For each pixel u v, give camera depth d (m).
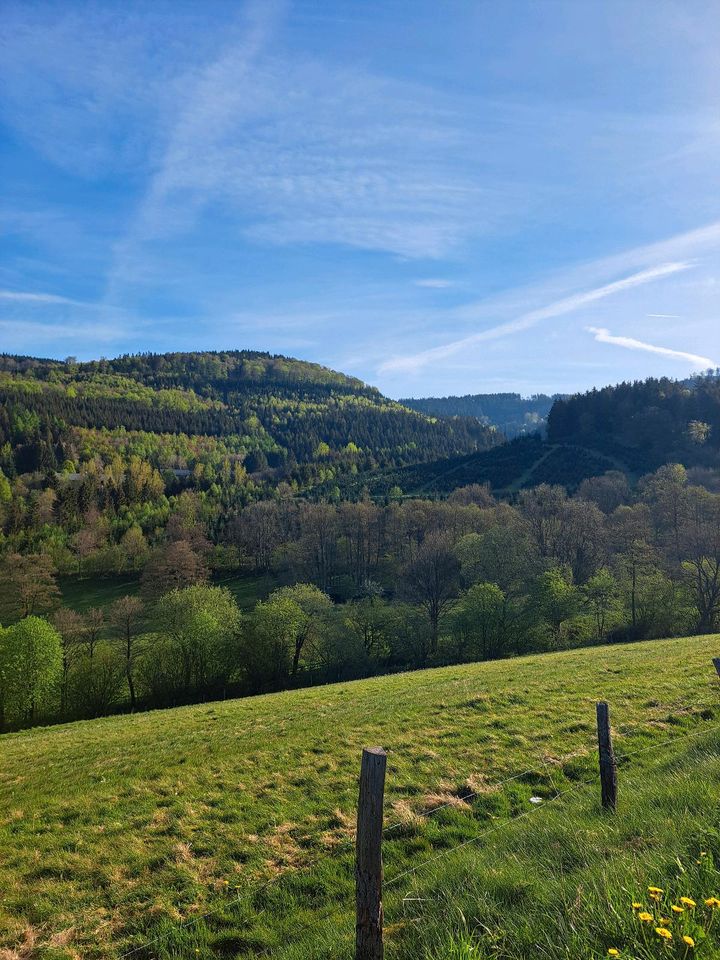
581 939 4.73
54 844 12.88
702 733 13.51
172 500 162.50
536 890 6.37
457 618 57.09
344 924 7.50
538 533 75.88
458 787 13.29
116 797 15.44
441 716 19.48
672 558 63.72
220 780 15.74
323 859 10.68
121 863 11.52
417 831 11.15
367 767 5.21
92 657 53.22
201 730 22.84
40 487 159.12
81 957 8.59
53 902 10.27
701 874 5.41
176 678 54.06
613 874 5.81
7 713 47.06
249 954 7.73
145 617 61.44
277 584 101.38
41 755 22.02
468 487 130.38
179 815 13.73
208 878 10.57
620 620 58.09
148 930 9.03
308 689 32.94
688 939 3.95
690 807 8.06
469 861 8.26
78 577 111.12
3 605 80.69
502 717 18.38
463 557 68.56
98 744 22.55
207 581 100.00
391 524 100.56
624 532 65.81
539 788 12.60
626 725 16.00
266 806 13.66
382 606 62.16
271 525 116.75
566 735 15.95
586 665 27.00
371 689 28.30
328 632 57.19
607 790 9.30
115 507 155.00
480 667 32.22
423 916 6.70
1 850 12.82
